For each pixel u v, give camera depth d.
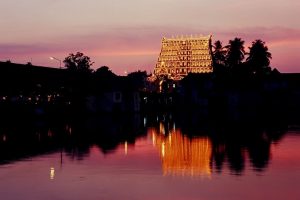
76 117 85.19
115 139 47.34
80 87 97.69
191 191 22.48
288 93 125.38
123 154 36.00
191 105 131.62
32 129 58.41
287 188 22.95
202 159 32.81
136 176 26.39
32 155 35.50
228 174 26.75
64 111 91.00
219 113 99.06
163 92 157.62
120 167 29.61
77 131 55.94
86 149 39.22
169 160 32.53
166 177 26.03
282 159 32.41
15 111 77.81
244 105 122.50
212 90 127.94
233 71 140.62
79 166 30.16
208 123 69.38
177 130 57.72
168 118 83.81
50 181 25.11
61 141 45.16
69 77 98.56
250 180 24.92
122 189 23.00
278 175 26.31
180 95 140.38
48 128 60.16
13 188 23.41
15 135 50.75
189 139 46.91
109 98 102.88
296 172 27.22
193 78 137.88
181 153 36.28
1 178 26.09
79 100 97.25
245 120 74.88
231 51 166.38
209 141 44.72
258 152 36.28
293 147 39.34
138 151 37.84
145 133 53.97
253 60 154.38
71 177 26.23
